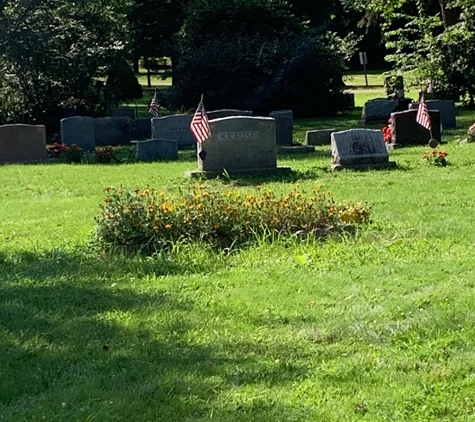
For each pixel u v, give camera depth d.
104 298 7.82
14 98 32.97
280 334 6.62
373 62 64.88
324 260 9.14
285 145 23.34
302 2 54.41
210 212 10.00
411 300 7.30
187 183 16.66
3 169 20.44
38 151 22.41
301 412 5.05
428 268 8.52
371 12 47.75
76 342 6.48
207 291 8.04
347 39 42.91
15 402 5.32
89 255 9.67
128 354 6.18
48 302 7.72
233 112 25.44
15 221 13.06
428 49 34.22
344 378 5.61
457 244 9.83
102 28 34.50
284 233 10.06
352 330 6.61
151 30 48.59
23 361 6.07
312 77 38.19
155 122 25.58
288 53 38.19
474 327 6.46
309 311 7.21
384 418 4.95
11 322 7.04
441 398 5.20
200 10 40.78
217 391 5.42
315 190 12.18
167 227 9.77
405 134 21.50
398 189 14.51
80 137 24.84
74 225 12.36
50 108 32.97
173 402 5.23
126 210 9.97
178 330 6.76
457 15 34.12
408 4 40.66
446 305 7.05
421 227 10.86
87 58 32.88
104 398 5.32
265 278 8.45
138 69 70.88
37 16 32.47
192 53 39.16
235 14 40.38
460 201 13.04
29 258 9.94
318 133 24.02
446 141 22.05
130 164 20.81
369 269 8.62
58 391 5.44
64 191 16.61
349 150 17.58
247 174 17.12
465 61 33.69
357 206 11.41
